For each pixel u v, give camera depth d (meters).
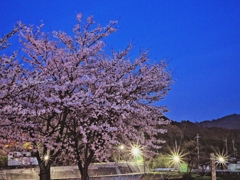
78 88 13.47
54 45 13.49
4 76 11.37
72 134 13.38
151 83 14.86
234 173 43.81
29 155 13.03
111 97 12.94
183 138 60.31
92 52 13.44
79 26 13.72
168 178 33.31
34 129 12.15
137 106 14.12
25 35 12.88
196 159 46.75
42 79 12.09
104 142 13.49
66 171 29.14
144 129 15.82
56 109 10.91
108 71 14.33
